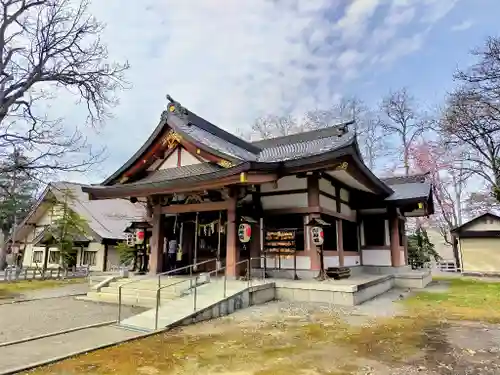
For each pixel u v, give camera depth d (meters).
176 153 13.81
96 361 5.15
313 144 15.27
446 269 26.42
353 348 5.86
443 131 20.08
